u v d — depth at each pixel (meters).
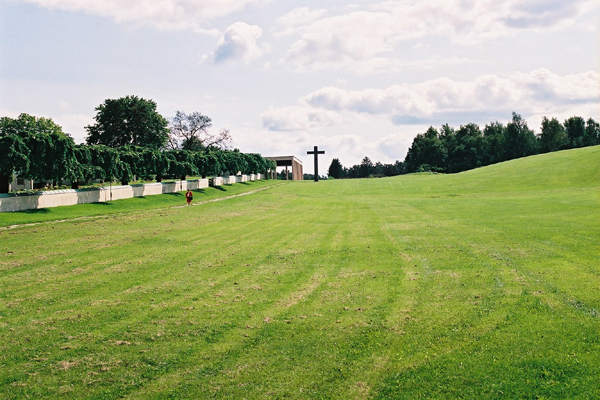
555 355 8.39
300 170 158.25
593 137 152.12
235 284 14.52
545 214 30.03
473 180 73.31
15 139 34.38
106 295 13.44
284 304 12.29
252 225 30.69
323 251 19.92
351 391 7.80
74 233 25.91
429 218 32.00
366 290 13.30
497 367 8.17
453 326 10.11
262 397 7.73
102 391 8.02
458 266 15.68
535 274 13.84
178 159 69.12
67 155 37.94
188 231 27.36
